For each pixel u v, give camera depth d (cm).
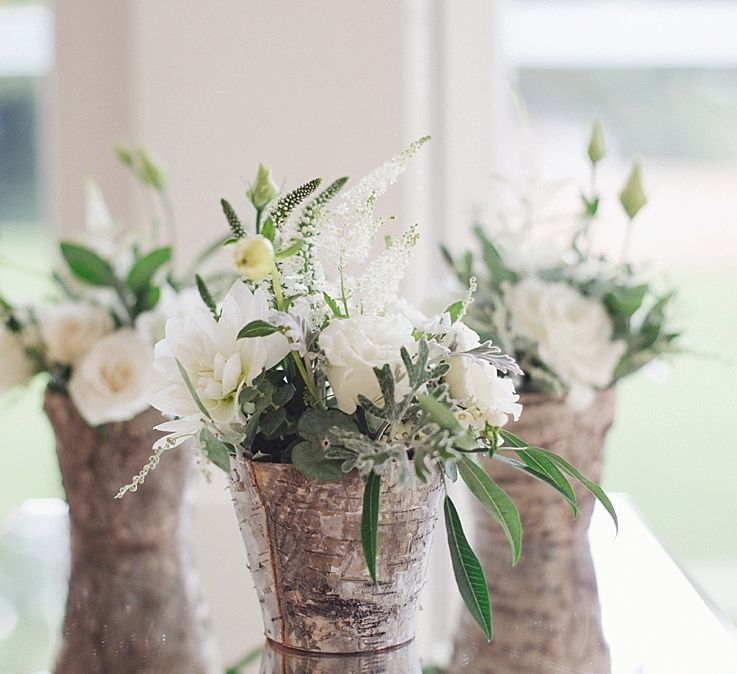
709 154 240
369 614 83
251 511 83
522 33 236
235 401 78
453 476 79
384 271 83
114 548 120
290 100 216
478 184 228
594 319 115
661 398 254
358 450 75
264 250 73
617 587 109
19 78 236
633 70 238
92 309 117
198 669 89
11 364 117
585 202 127
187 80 216
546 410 114
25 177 236
